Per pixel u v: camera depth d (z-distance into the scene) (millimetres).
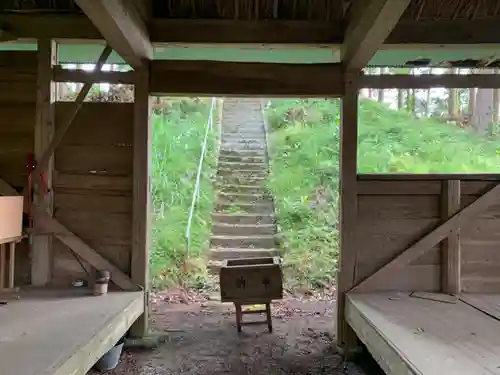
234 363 3742
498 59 4543
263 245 7051
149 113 4129
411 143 10328
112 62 5125
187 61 4098
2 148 4094
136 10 3443
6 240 3629
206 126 10391
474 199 4145
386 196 4141
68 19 4039
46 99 4051
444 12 4070
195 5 4133
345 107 4082
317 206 7688
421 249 4082
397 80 4066
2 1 4066
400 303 3682
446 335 2814
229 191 8391
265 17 4172
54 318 3070
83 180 4133
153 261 6426
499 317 3244
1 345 2473
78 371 2377
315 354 3977
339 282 4086
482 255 4133
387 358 2682
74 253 4078
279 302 5594
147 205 4094
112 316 3133
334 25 4105
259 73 4109
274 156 9656
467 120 13555
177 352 3953
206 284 6129
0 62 4086
